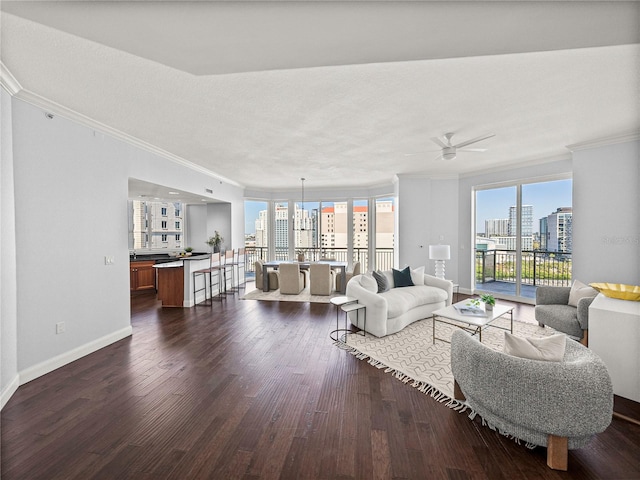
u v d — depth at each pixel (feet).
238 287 22.31
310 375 9.18
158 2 4.35
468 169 19.61
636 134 12.14
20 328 8.54
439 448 6.08
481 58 7.00
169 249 25.08
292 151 14.89
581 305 10.03
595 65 7.36
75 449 6.04
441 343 11.73
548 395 5.44
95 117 10.44
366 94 8.77
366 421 6.95
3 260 7.68
